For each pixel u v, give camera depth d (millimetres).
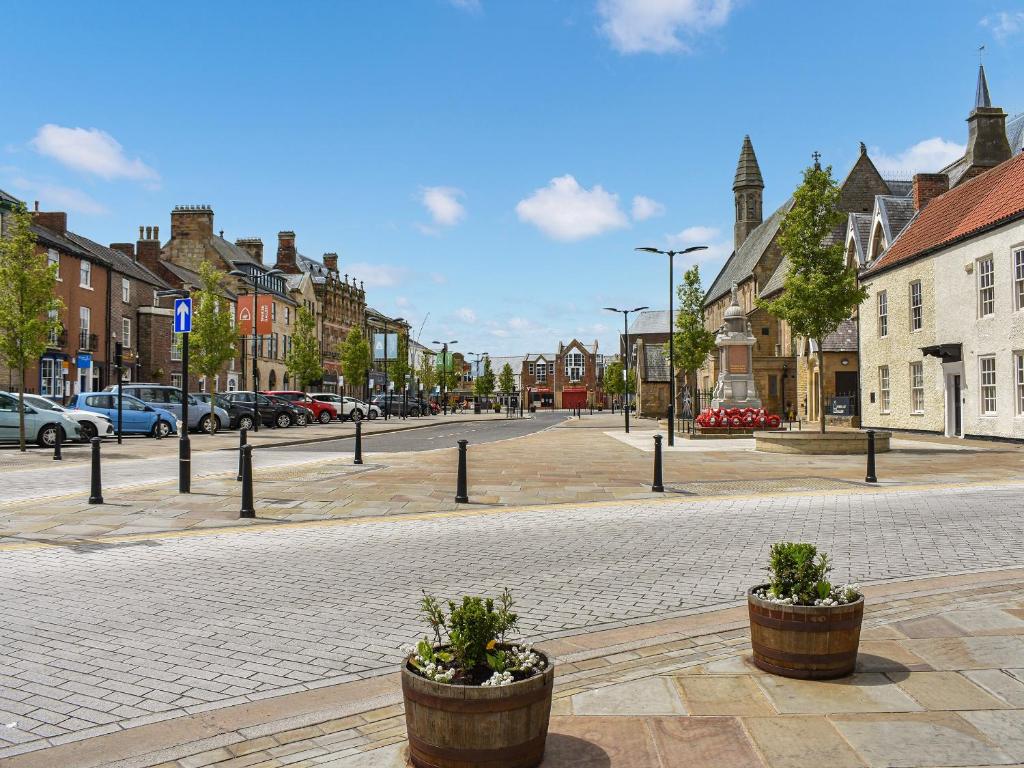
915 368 31234
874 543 9188
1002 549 8805
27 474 16453
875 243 38062
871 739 3846
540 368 138500
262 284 65500
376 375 89125
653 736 3910
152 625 6012
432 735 3471
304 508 11852
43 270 23219
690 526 10406
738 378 35062
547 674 3578
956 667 4848
